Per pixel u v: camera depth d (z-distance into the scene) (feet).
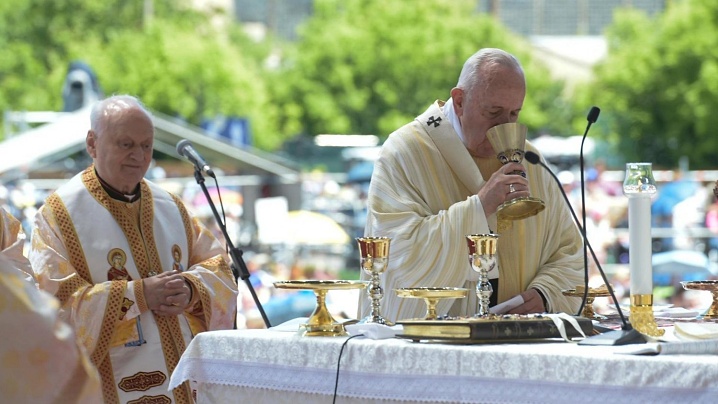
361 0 293.43
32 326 20.45
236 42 320.70
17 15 274.57
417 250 41.16
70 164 129.49
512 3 402.31
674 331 33.47
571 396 28.37
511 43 289.74
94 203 47.16
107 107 47.62
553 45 359.46
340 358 31.83
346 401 31.78
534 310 41.86
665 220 162.40
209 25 309.42
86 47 270.46
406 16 289.53
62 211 46.62
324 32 292.40
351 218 187.73
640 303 33.73
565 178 176.24
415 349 30.66
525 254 43.42
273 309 99.60
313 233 149.07
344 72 284.82
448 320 31.58
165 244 48.26
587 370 28.17
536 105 281.54
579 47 358.84
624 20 281.13
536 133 277.03
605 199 164.04
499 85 42.34
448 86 285.23
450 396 30.04
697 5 268.62
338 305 95.45
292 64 298.56
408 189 43.21
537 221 43.83
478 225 40.22
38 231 46.16
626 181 33.99
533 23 401.08
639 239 33.76
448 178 43.73
